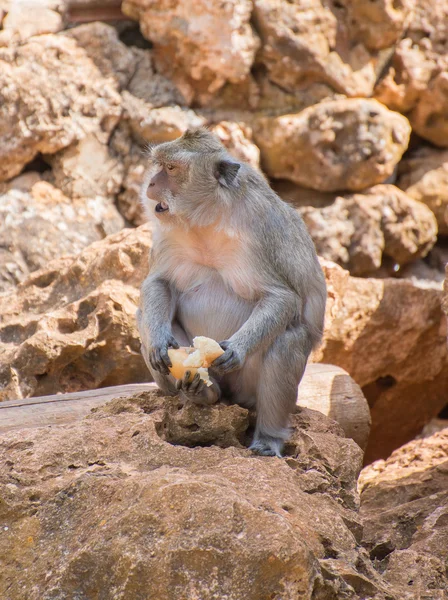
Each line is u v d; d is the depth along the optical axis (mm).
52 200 17453
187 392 8539
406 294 15648
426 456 12812
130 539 6688
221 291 9594
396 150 18000
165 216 9203
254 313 9070
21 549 7250
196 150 9188
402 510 10305
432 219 18453
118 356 12938
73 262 14312
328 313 14633
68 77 17453
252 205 9242
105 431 8273
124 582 6527
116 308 12945
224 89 18047
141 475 7383
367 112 17719
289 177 18219
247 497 7176
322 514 7516
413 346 15875
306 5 17719
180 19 17422
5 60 17328
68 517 7316
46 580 6863
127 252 13625
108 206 17703
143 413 8875
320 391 11977
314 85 18156
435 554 8844
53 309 13914
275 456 8680
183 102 18062
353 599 6832
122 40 18422
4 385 12609
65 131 17344
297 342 9242
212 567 6473
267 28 17578
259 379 9234
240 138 17781
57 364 12789
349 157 17766
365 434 12180
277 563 6418
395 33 18156
